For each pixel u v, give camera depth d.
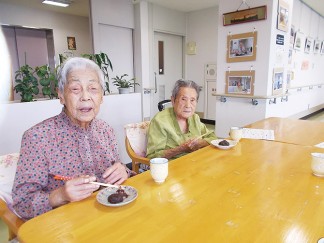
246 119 3.10
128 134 1.74
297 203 0.82
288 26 3.09
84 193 0.83
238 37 2.96
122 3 4.28
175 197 0.87
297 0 4.57
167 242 0.63
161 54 5.20
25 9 4.60
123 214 0.76
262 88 2.88
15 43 4.71
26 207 0.84
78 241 0.63
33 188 0.87
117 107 2.88
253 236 0.65
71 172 0.98
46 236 0.65
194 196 0.88
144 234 0.66
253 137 1.71
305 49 5.38
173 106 1.70
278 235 0.65
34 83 2.36
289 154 1.34
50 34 5.07
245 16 2.84
